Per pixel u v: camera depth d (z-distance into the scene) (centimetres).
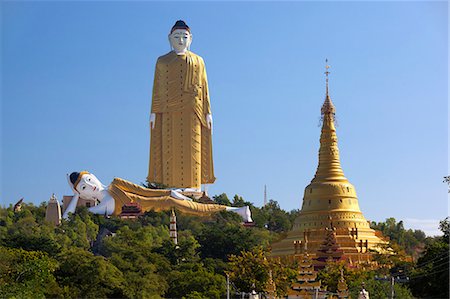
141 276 19188
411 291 17112
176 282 19875
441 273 16375
